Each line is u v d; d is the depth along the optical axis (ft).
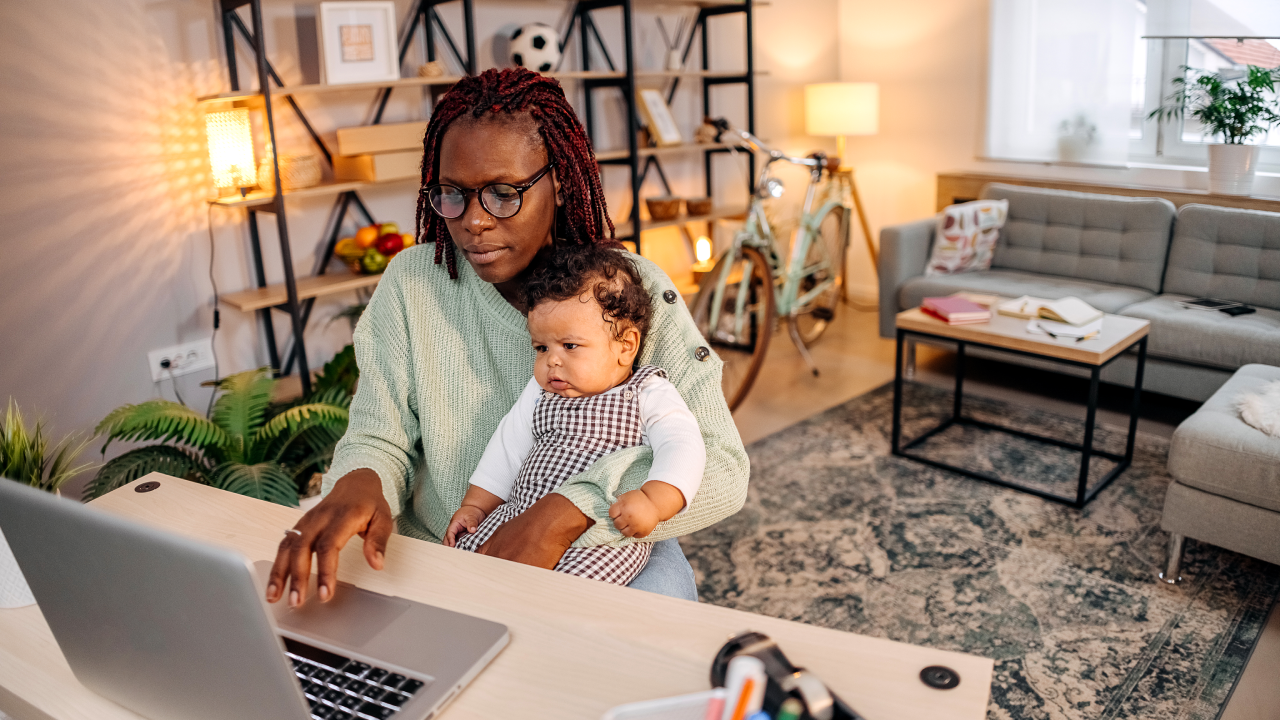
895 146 15.83
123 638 2.21
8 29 8.20
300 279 10.51
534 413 3.89
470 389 3.99
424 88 11.29
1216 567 7.37
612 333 3.77
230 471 7.13
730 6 13.76
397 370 3.92
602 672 2.35
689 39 14.24
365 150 10.02
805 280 13.97
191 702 2.21
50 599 2.30
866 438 10.31
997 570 7.45
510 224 3.54
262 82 8.86
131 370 9.46
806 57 16.02
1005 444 9.98
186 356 9.82
